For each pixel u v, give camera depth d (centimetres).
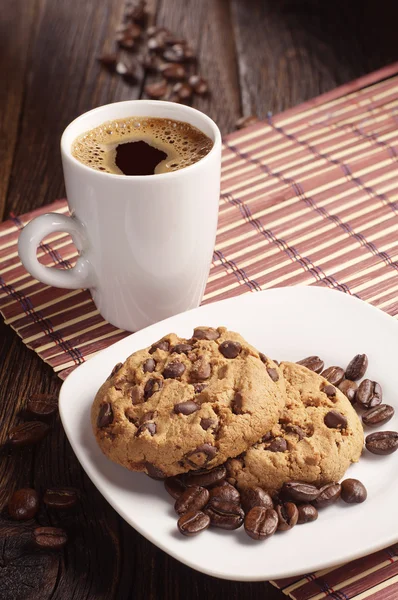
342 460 50
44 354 59
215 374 51
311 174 71
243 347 52
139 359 52
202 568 46
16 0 96
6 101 82
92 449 51
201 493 49
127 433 50
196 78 82
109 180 54
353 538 47
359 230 66
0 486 53
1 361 59
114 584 50
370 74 80
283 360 56
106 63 87
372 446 51
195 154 57
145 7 95
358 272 63
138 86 84
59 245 66
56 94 82
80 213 56
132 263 57
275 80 83
